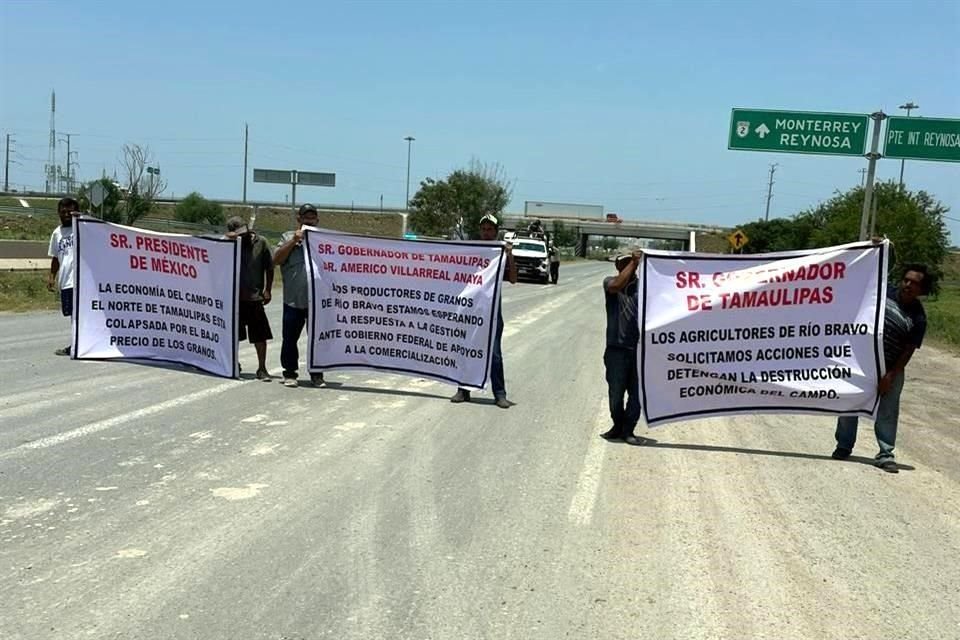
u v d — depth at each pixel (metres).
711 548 5.19
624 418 8.01
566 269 70.44
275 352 12.73
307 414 8.38
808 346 7.73
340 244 9.77
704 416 7.93
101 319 10.73
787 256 7.76
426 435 7.74
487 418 8.69
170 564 4.54
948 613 4.40
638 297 7.82
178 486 5.86
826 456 7.89
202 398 8.91
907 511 6.18
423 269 9.63
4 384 9.16
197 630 3.82
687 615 4.23
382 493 5.93
